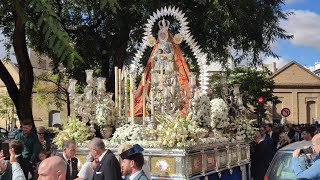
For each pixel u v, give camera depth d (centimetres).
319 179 513
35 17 497
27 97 1371
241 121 1249
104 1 485
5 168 638
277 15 1816
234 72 3088
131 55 1927
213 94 1292
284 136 1409
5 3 460
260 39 1812
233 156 1185
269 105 5519
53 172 337
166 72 1134
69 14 1788
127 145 587
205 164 987
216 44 1802
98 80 1124
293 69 5694
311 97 5662
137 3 1575
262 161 1234
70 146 728
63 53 379
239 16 1573
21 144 741
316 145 532
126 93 1203
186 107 1141
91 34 1853
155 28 1573
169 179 888
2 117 4656
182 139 879
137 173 543
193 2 1677
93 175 622
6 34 1731
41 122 4672
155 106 1100
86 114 1081
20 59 1337
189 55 1711
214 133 1127
